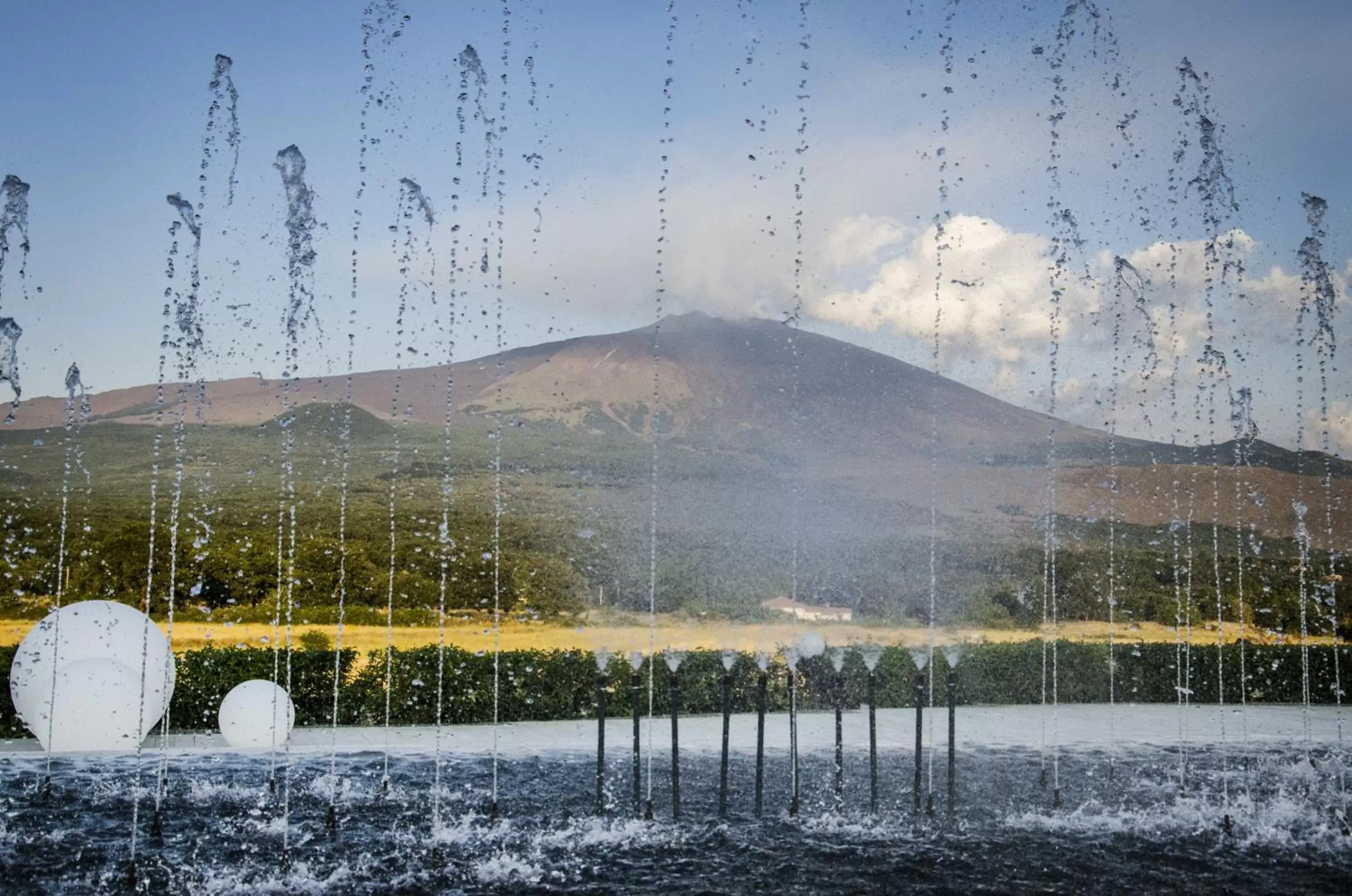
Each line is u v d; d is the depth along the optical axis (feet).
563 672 45.03
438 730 35.17
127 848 25.49
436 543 104.27
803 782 32.86
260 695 37.11
